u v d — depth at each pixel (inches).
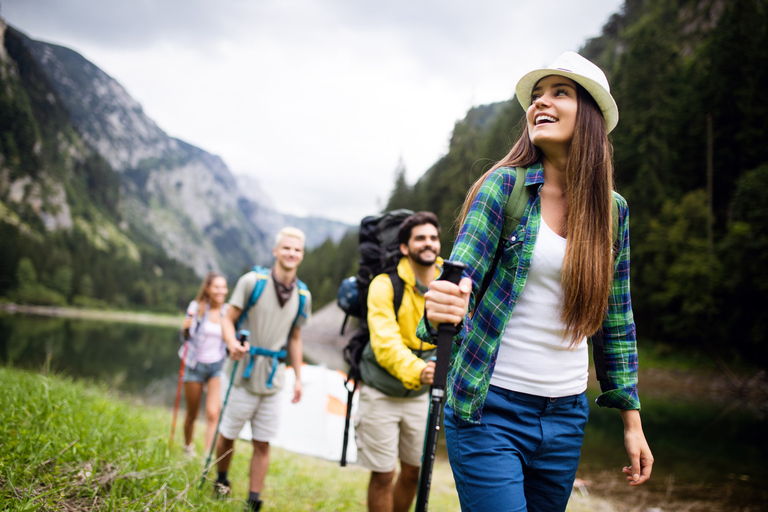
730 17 1572.3
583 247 55.3
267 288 145.6
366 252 124.0
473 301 55.9
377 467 115.4
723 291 1125.1
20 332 1327.5
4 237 4330.7
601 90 58.0
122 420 153.5
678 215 1347.2
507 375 57.1
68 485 83.0
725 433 427.5
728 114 1441.9
